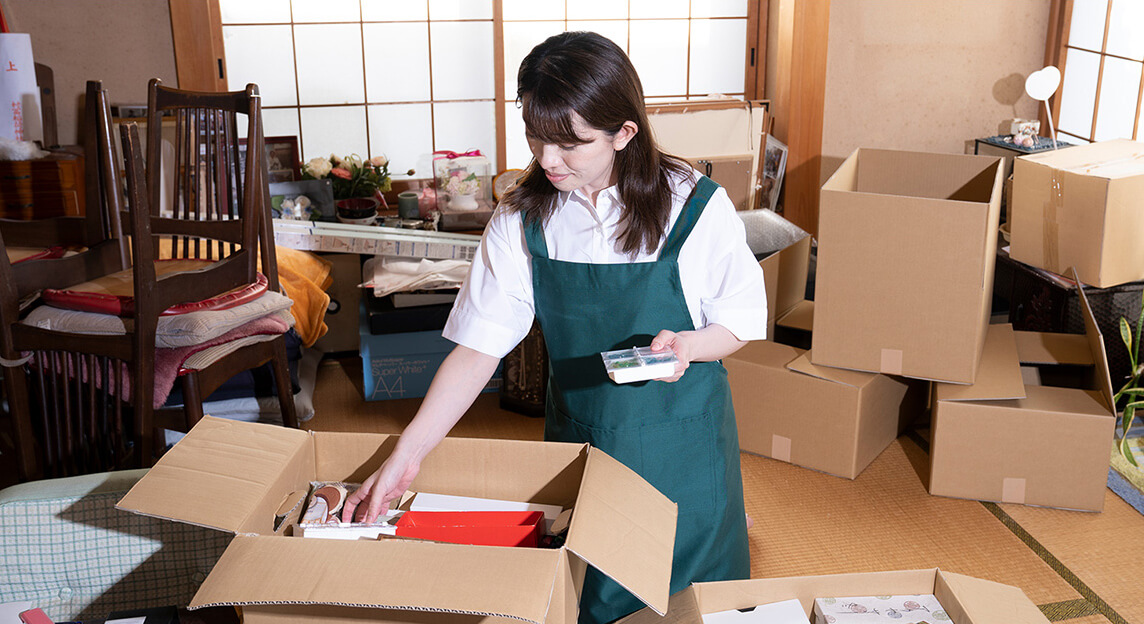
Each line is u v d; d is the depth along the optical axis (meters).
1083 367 2.62
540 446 1.29
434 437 1.34
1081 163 2.82
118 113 3.46
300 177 3.65
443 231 3.53
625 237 1.41
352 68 3.80
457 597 0.94
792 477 2.61
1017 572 2.18
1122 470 2.61
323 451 1.33
